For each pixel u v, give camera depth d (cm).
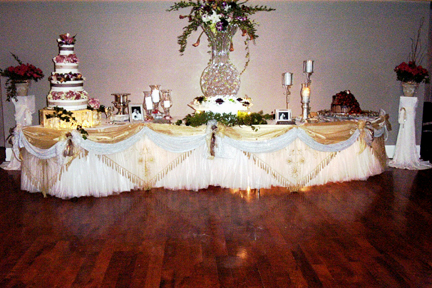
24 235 406
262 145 517
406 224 429
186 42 618
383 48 685
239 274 330
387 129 606
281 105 686
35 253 368
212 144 512
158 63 666
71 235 405
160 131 524
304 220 439
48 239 396
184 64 668
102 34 657
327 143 533
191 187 539
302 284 316
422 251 368
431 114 873
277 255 362
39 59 663
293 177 533
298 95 685
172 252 368
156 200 504
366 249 372
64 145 486
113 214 459
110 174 522
